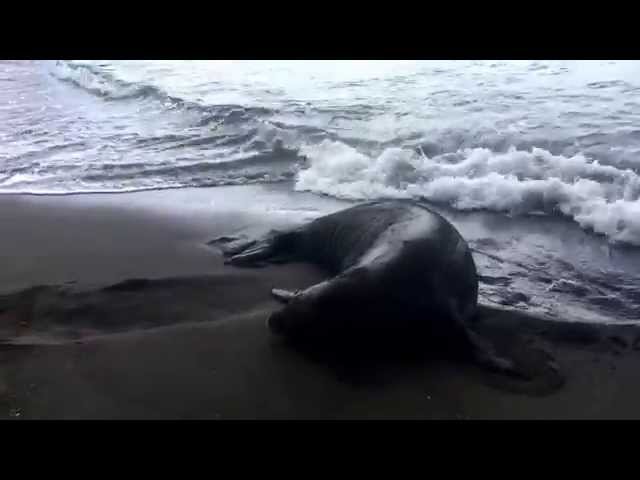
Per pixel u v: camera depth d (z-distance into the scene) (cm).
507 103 905
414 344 434
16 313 465
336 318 418
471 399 378
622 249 561
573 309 471
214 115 981
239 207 695
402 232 459
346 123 884
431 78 1097
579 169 666
